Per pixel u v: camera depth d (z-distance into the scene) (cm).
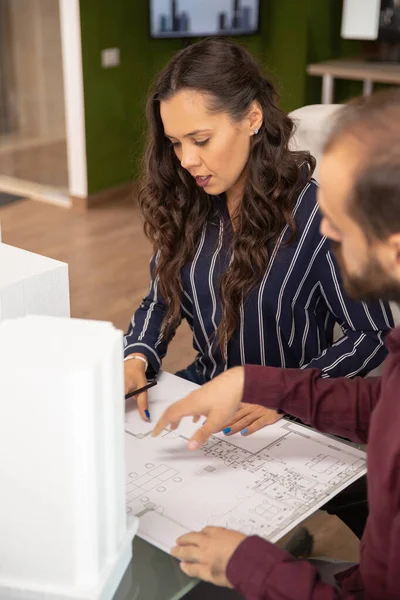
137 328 146
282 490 97
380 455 76
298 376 101
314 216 133
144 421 115
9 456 72
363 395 99
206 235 141
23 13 471
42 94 481
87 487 73
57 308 107
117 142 492
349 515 107
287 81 546
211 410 97
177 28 496
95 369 69
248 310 139
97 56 463
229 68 122
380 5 489
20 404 70
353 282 72
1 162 509
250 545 78
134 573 84
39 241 416
